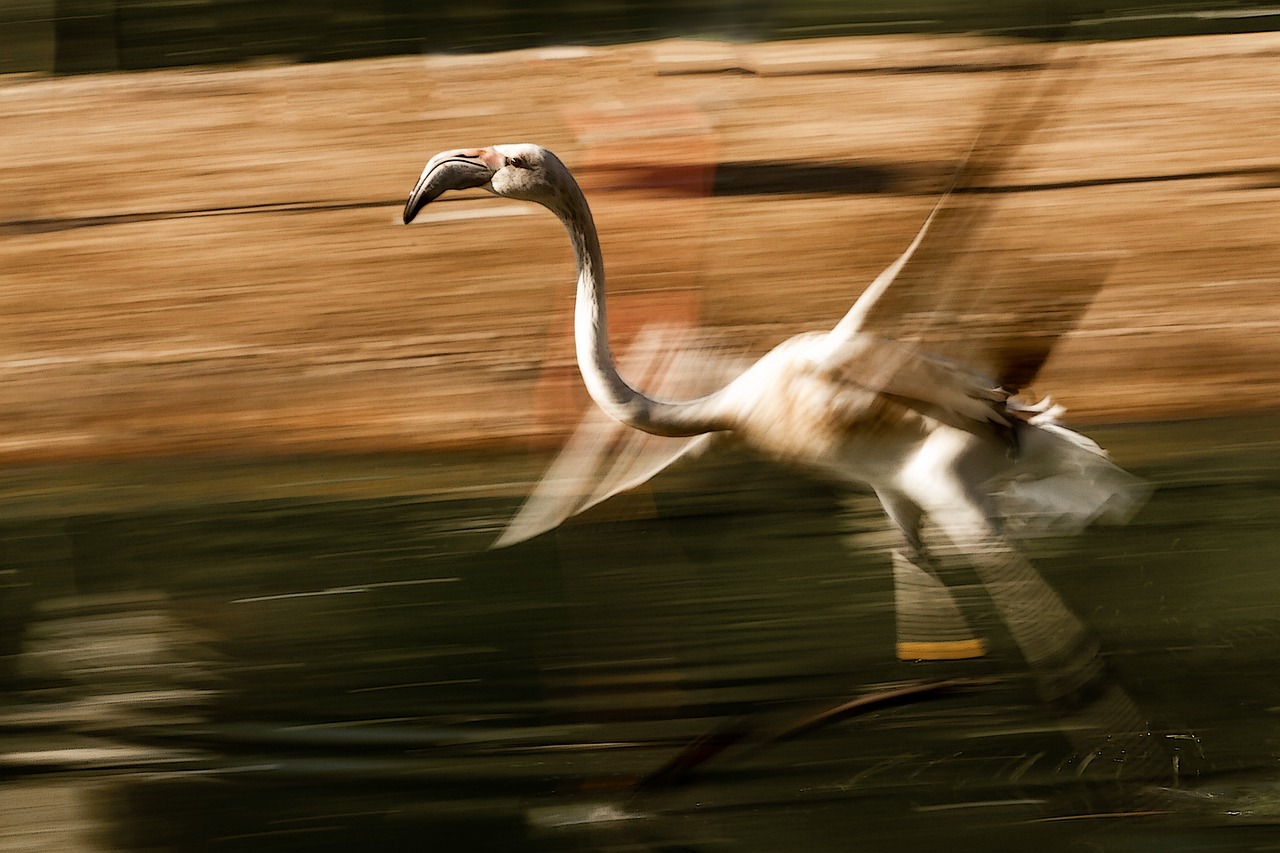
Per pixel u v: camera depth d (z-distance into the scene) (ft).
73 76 59.11
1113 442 39.04
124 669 28.12
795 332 43.50
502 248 47.98
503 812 24.26
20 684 27.73
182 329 45.24
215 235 49.29
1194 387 42.24
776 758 25.39
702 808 24.20
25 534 34.73
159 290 46.96
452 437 40.83
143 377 43.32
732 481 32.78
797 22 59.21
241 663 28.35
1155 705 26.13
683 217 35.35
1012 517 27.22
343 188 51.52
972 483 26.50
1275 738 25.39
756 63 56.24
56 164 53.06
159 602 30.66
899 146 51.83
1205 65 56.44
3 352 44.68
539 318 45.11
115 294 47.06
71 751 25.76
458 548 32.89
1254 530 32.09
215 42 61.00
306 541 33.78
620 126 35.94
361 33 60.39
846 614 29.07
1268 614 28.53
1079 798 24.38
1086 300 44.88
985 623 28.45
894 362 25.63
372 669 28.07
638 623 28.78
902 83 55.52
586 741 26.03
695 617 28.89
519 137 53.42
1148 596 29.19
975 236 25.34
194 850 23.41
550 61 57.11
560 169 25.79
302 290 46.68
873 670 27.58
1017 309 39.40
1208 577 29.84
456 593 30.71
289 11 61.21
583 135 36.45
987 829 23.66
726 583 29.68
